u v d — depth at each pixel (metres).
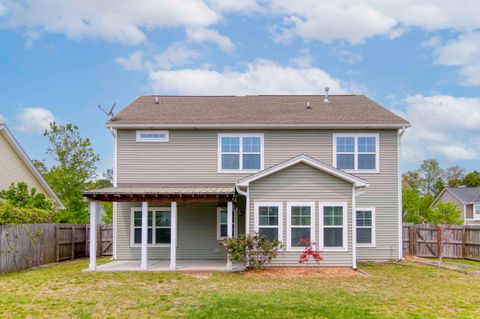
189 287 12.92
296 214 17.22
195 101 23.69
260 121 20.33
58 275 15.58
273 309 9.90
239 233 20.11
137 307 10.23
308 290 12.36
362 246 20.19
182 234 20.44
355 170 20.45
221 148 20.58
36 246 18.66
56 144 32.50
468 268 17.39
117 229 20.52
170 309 10.02
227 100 23.81
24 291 12.40
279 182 17.30
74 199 32.28
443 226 22.02
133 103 23.42
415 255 22.58
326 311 9.69
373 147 20.56
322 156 20.52
